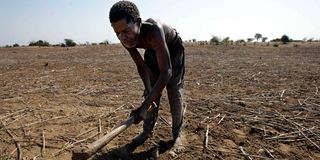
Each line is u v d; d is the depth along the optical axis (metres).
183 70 3.81
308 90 7.28
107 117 5.13
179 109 3.86
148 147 3.94
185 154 3.79
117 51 24.70
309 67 12.39
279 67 12.30
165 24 3.43
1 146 3.95
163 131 4.45
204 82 8.45
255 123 4.87
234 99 6.30
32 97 6.47
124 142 4.07
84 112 5.39
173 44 3.62
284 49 29.41
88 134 4.38
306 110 5.54
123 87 7.64
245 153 3.83
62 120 4.95
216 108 5.64
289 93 6.93
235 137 4.31
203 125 4.74
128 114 5.29
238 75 9.83
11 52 26.73
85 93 6.91
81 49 29.39
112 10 2.84
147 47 3.41
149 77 3.76
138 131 4.46
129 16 2.84
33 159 3.61
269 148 4.00
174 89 3.77
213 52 23.73
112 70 11.25
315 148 4.03
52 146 3.97
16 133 4.38
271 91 7.14
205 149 3.92
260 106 5.81
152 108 3.28
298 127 4.69
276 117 5.13
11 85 7.92
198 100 6.21
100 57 18.69
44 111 5.41
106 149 3.81
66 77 9.49
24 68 12.28
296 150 3.97
